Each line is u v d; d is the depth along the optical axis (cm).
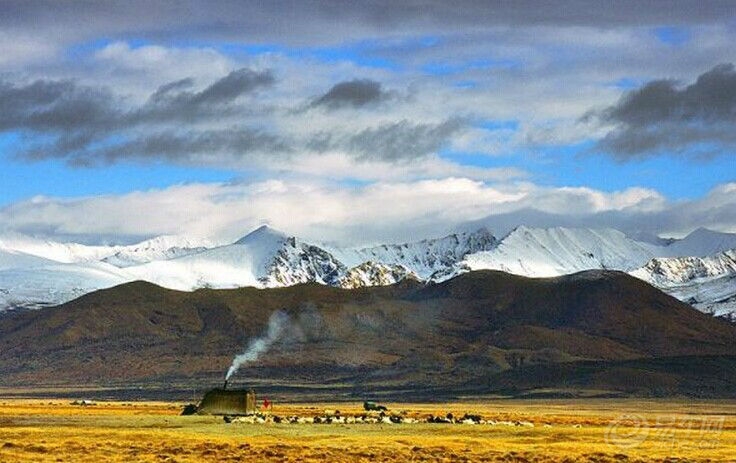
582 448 12531
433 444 12619
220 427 14738
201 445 11806
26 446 11238
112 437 12825
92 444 11775
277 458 10731
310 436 13500
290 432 14062
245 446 11719
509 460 11088
